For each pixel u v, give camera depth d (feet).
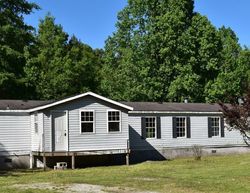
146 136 117.60
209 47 169.58
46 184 66.95
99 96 102.37
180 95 168.25
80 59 208.74
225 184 64.54
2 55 145.18
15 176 81.92
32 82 156.35
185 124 123.85
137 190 59.72
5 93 148.56
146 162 108.78
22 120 102.73
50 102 98.17
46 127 97.71
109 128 103.96
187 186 62.80
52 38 194.39
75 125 100.07
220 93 168.25
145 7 173.37
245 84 98.99
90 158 107.65
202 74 173.58
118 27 179.01
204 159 113.80
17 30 151.02
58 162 102.32
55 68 184.44
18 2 154.51
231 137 131.34
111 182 67.97
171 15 167.63
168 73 169.27
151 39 168.66
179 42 168.04
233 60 177.37
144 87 170.09
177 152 121.70
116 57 184.14
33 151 101.40
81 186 63.98
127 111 106.73
